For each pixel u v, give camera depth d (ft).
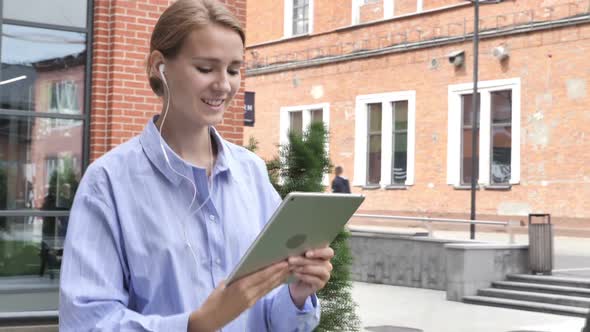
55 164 26.63
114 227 6.58
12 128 26.00
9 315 25.45
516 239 70.03
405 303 49.65
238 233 6.93
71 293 6.38
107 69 27.07
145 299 6.61
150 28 27.48
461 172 92.32
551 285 49.78
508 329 40.19
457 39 91.35
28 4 26.32
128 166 6.72
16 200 26.03
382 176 100.07
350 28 103.76
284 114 112.98
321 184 23.22
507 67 87.25
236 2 29.37
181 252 6.63
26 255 26.09
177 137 6.96
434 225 64.13
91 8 27.20
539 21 84.38
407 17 96.99
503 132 88.33
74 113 26.89
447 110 92.73
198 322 6.12
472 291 50.88
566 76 82.53
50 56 26.61
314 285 6.66
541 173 84.07
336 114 105.81
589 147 80.59
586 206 80.53
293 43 111.75
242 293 6.14
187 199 6.77
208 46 6.54
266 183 7.54
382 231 61.72
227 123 29.58
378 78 100.58
